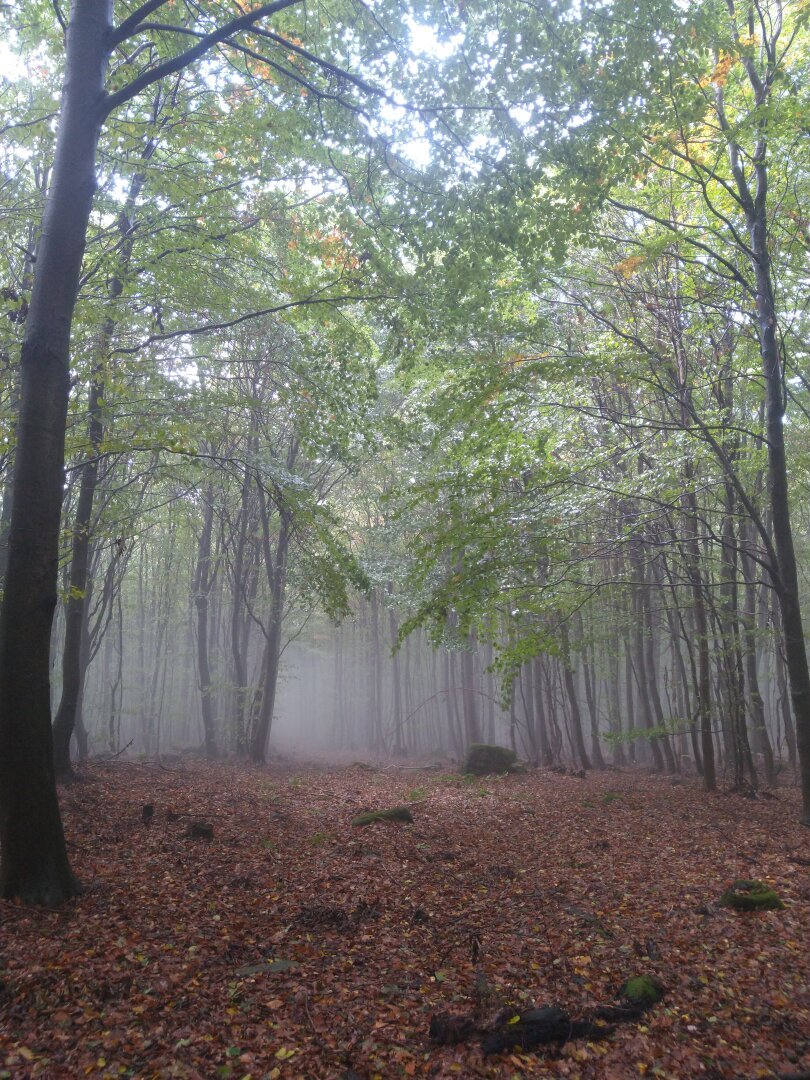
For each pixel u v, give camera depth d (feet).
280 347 46.52
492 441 37.96
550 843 35.76
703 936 20.90
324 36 30.14
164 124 35.01
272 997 17.16
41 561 22.49
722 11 33.17
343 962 19.56
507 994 17.60
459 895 26.35
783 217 42.96
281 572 81.30
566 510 38.65
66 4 33.04
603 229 48.65
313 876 28.02
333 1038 15.56
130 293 36.01
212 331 43.55
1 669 22.02
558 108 27.89
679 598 65.16
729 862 29.94
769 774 59.62
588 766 73.87
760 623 80.94
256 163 36.14
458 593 34.83
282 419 70.33
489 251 30.86
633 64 27.22
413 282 33.83
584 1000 17.12
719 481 41.88
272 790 52.75
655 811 44.16
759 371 45.96
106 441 33.45
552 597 39.78
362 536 99.86
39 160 37.06
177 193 34.86
